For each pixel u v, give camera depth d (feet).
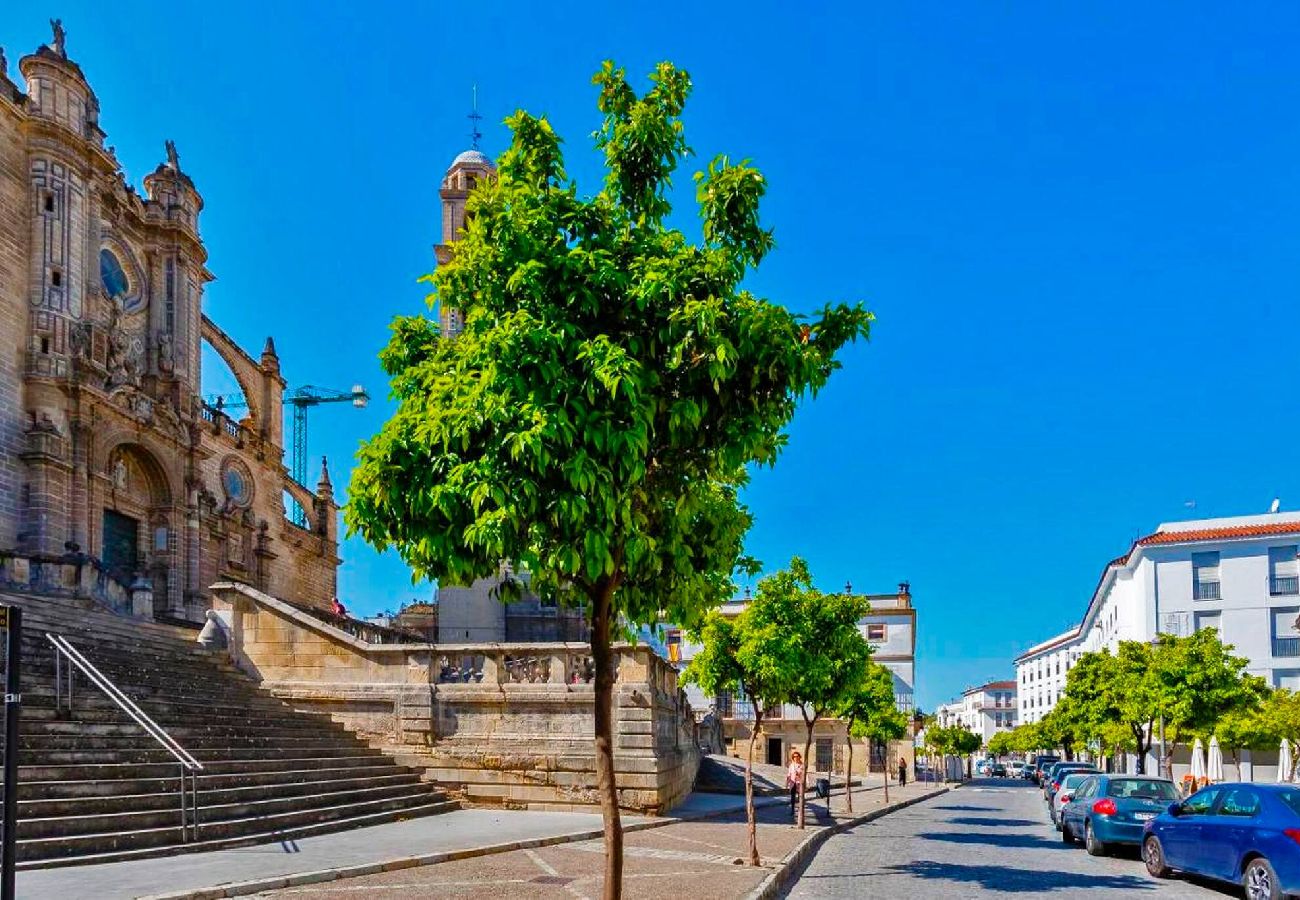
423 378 30.37
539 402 24.93
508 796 68.74
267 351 156.15
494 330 25.44
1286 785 46.06
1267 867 41.96
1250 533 164.86
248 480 142.41
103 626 72.13
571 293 26.48
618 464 25.80
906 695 210.38
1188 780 115.96
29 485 96.32
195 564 119.55
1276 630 162.71
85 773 43.55
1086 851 63.98
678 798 84.07
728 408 28.09
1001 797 149.38
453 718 71.05
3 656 52.65
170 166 128.16
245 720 62.23
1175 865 49.52
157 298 122.21
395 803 60.64
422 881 38.50
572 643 71.15
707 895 37.73
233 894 34.04
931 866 54.49
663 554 30.32
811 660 69.41
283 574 152.46
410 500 27.17
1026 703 393.70
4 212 98.12
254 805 48.80
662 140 29.66
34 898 31.24
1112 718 135.74
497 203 28.09
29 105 103.19
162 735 44.55
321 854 42.96
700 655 71.26
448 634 123.13
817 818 81.15
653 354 27.09
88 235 108.37
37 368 98.78
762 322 26.32
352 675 73.61
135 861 39.55
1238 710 106.11
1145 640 171.12
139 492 115.03
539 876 40.50
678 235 28.25
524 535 26.63
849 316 29.48
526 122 29.50
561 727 69.72
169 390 120.47
